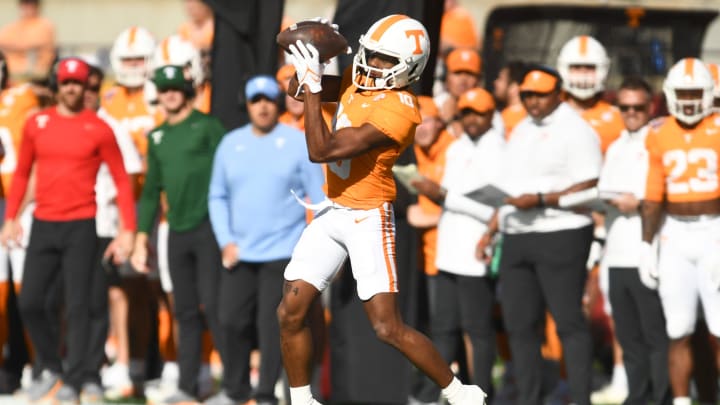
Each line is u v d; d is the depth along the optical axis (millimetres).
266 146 29719
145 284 33281
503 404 32156
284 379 30516
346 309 30953
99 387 31531
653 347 29531
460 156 30250
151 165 31328
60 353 32938
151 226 31562
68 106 31000
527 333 29109
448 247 30094
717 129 28438
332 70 30234
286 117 32719
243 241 29656
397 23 21969
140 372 33250
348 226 22172
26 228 33625
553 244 28484
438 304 30469
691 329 28844
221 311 29891
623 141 30031
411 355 22281
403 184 30391
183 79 31016
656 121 29188
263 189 29516
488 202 29781
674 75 28359
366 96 22031
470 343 30047
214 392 33219
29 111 34219
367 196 22172
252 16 32562
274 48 32469
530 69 29219
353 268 22250
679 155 28562
